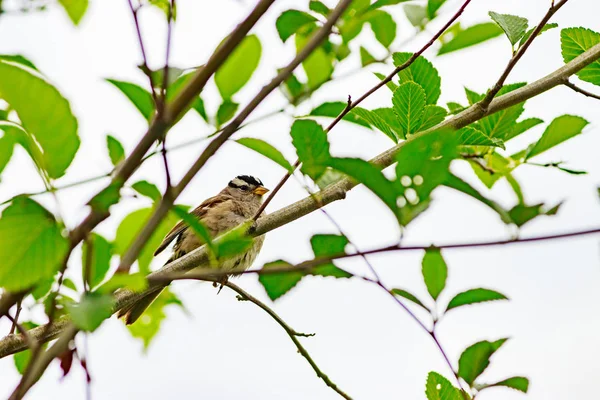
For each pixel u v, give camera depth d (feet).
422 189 13.14
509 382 18.75
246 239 16.62
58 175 13.80
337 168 13.50
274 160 16.52
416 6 20.48
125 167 13.58
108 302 12.78
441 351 18.34
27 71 13.37
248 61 18.57
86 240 13.50
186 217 14.48
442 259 18.16
